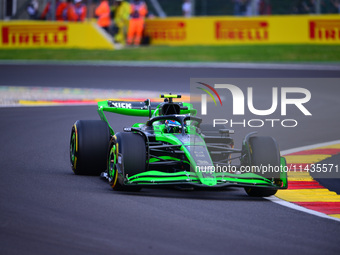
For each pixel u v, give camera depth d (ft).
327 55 374.02
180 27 423.64
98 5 444.55
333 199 97.60
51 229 73.15
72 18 437.99
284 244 70.28
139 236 71.26
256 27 409.49
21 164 120.67
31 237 69.82
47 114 198.39
